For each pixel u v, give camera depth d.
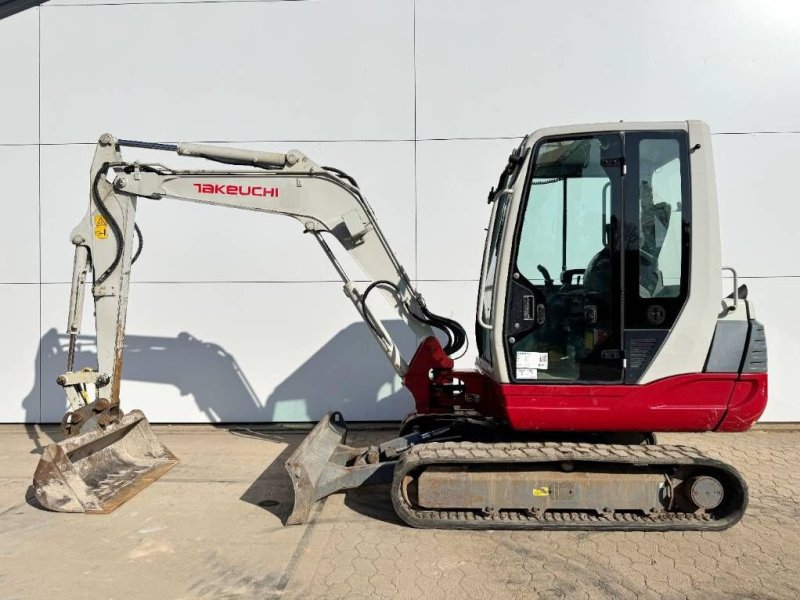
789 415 5.66
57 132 5.95
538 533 3.35
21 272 6.01
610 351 3.35
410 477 3.49
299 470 3.53
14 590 2.75
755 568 2.94
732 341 3.28
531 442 3.62
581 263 3.43
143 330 5.95
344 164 5.82
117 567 2.98
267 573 2.91
